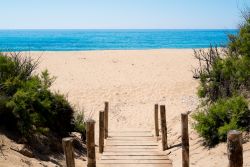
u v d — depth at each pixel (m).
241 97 10.03
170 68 27.02
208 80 13.76
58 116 11.08
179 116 14.12
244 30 12.38
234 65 12.09
